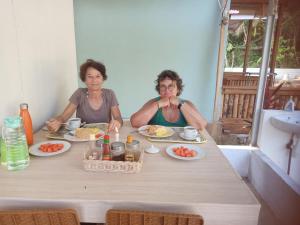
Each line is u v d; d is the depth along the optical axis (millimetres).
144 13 2641
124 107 2938
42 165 1183
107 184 1015
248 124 2664
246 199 922
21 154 1137
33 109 1737
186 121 1799
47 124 1676
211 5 2600
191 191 969
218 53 2629
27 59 1637
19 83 1545
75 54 2666
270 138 2318
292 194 1706
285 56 2174
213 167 1180
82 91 1952
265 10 2367
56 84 2137
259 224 1839
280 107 2281
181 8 2615
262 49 2316
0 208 927
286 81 2205
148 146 1418
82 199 906
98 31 2703
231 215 902
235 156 2504
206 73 2777
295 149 2012
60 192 952
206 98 2844
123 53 2758
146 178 1065
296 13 2035
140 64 2785
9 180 1041
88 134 1509
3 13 1363
